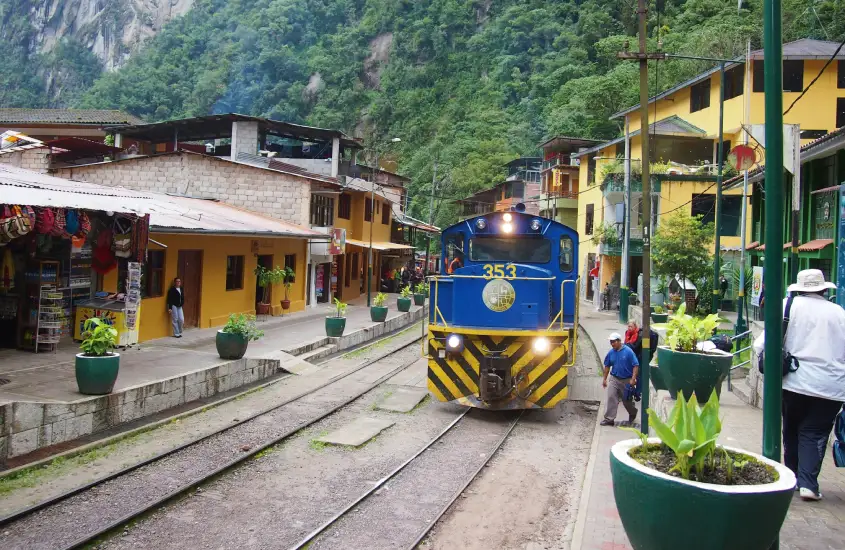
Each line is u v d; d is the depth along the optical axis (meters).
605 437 10.51
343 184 30.69
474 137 68.38
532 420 12.03
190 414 11.26
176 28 115.06
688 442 3.87
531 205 51.34
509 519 7.25
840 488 6.68
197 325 19.61
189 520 6.88
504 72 76.12
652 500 3.85
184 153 26.00
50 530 6.43
